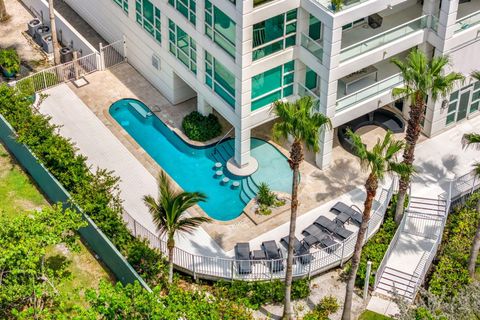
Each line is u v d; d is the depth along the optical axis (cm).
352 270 3788
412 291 4175
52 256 4338
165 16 4834
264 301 4103
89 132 5025
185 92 5194
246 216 4494
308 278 4191
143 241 4203
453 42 4603
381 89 4675
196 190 4666
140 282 3975
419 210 4569
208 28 4491
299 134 3519
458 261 4322
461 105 4972
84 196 4322
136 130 5059
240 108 4469
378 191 4619
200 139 4941
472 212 4575
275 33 4350
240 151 4659
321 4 4228
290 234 3741
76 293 3994
